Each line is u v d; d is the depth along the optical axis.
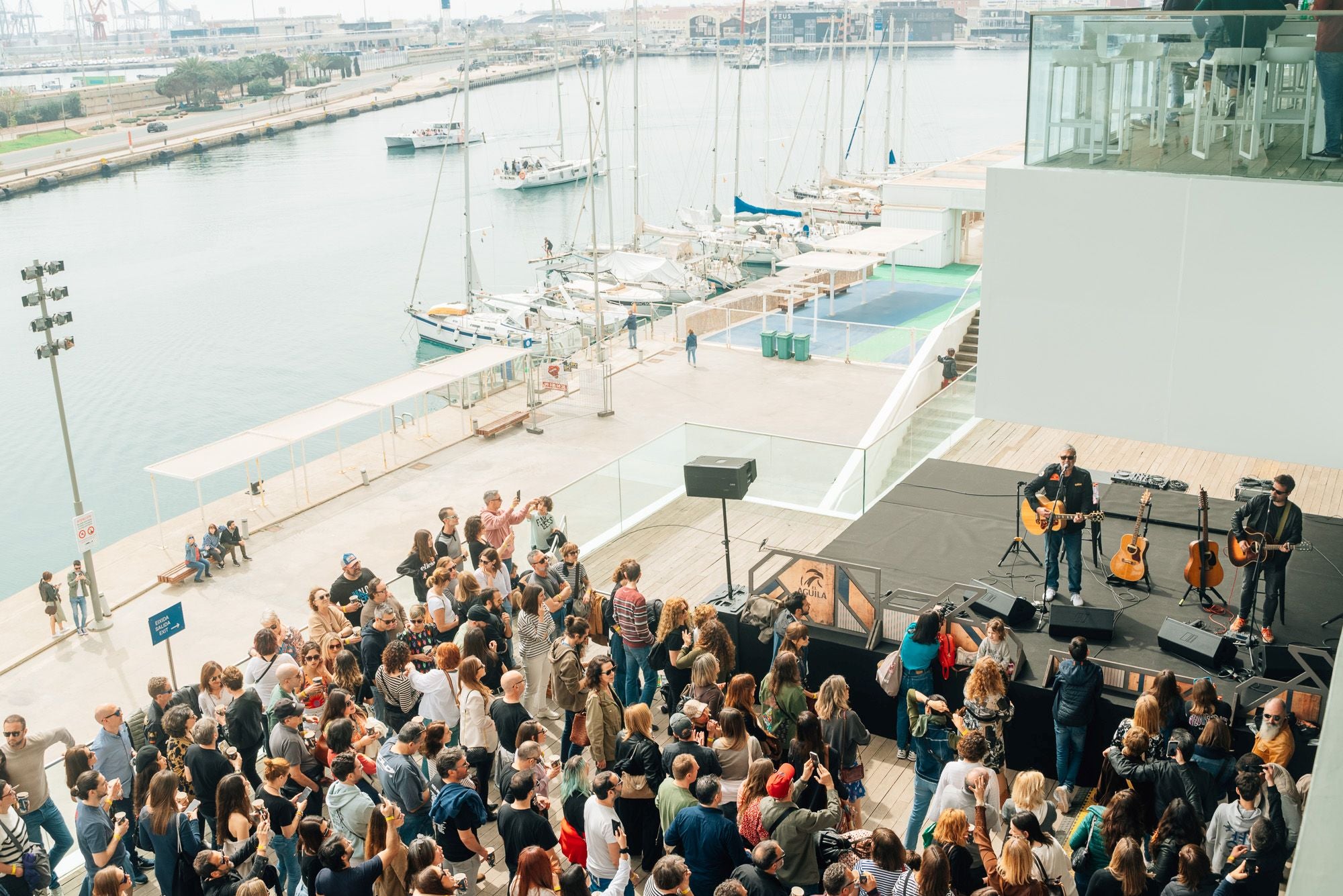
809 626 11.97
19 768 9.68
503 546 14.55
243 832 7.89
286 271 77.56
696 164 116.19
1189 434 11.10
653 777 8.94
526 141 142.38
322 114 178.88
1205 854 7.19
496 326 49.88
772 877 7.00
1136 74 10.56
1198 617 12.01
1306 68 9.82
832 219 70.06
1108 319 11.20
